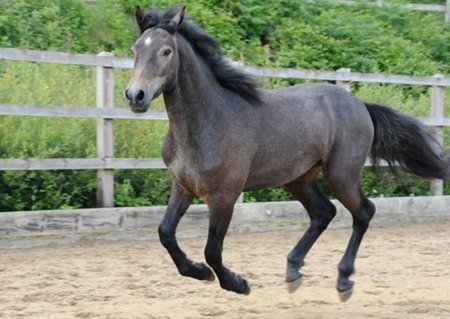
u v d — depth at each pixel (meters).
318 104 8.36
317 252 11.04
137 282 8.86
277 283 9.02
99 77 11.55
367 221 8.54
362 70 17.19
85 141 12.27
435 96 14.27
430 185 14.59
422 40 19.58
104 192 11.64
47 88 12.59
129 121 12.68
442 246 11.66
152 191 12.56
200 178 7.26
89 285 8.63
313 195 8.62
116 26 16.09
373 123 8.91
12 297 8.01
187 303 7.89
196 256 10.61
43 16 15.40
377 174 9.41
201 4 17.19
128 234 11.54
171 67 6.98
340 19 18.48
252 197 13.32
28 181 11.73
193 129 7.22
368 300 8.19
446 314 7.47
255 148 7.63
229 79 7.55
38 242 10.92
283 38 17.30
